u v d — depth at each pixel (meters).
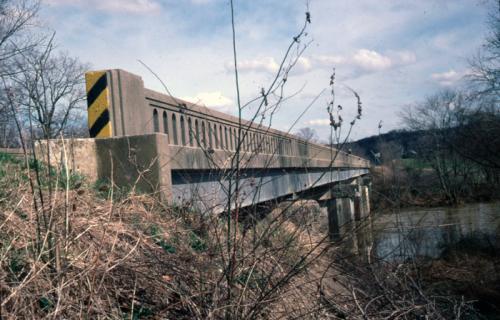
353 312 5.03
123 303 4.12
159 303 4.25
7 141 6.04
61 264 3.92
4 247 4.00
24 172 5.52
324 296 5.13
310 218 5.93
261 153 11.30
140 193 6.44
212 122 10.34
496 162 23.17
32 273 3.66
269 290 4.39
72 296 3.85
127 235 5.09
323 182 20.22
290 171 15.27
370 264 5.61
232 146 11.37
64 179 5.45
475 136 23.59
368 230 5.56
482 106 25.20
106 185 6.28
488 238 17.47
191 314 4.12
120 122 7.30
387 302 5.49
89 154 6.82
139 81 7.79
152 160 6.71
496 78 25.75
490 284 12.76
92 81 7.28
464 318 6.46
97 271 4.02
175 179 7.75
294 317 4.60
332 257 5.48
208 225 5.47
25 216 4.66
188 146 8.71
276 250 4.73
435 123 41.31
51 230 3.98
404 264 6.43
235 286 4.36
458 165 24.58
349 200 16.53
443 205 23.86
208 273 4.48
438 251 16.00
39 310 3.53
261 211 6.15
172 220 5.84
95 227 4.83
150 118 8.09
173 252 5.02
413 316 5.57
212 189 7.21
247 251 4.92
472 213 22.55
